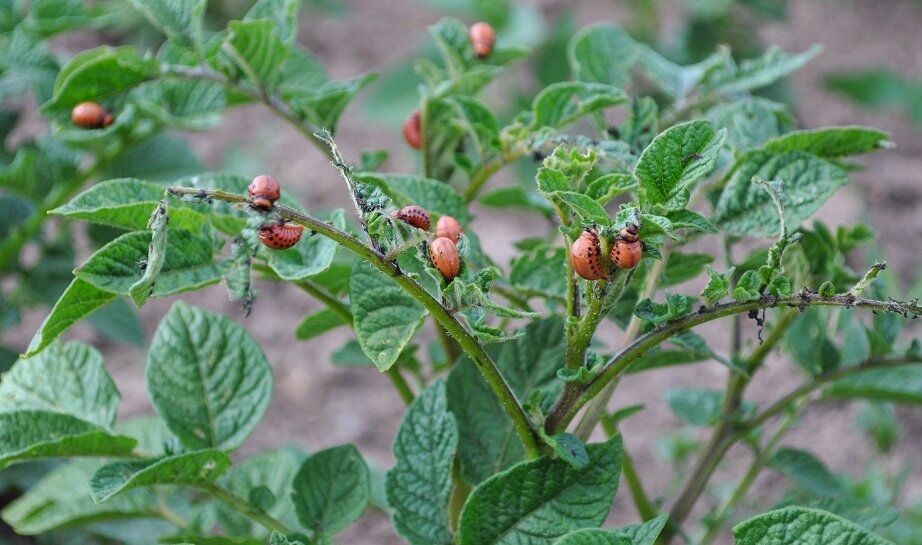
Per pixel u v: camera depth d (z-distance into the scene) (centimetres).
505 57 66
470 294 50
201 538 59
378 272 54
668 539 65
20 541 84
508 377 58
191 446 58
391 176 59
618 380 56
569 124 62
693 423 66
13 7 76
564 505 54
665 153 51
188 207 56
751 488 94
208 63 66
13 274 82
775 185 51
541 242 63
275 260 55
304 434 100
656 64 67
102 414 59
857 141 59
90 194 55
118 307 78
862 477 95
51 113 63
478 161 63
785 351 65
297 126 65
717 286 51
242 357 59
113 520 68
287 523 63
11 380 60
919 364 64
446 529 56
